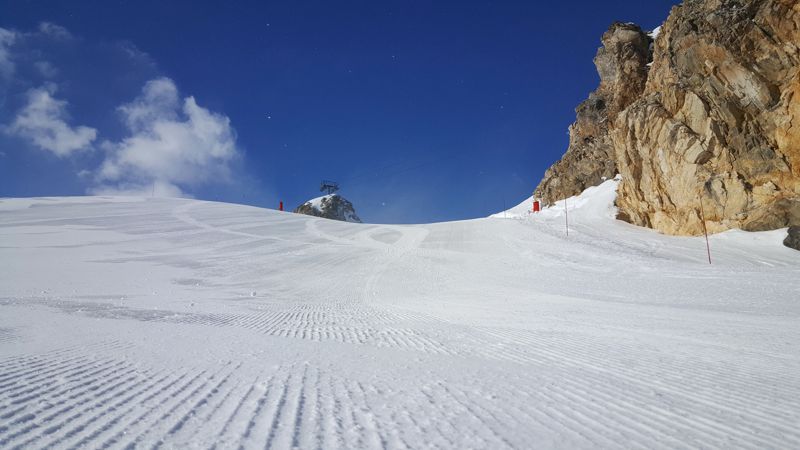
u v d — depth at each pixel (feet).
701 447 8.09
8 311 31.73
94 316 30.63
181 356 15.85
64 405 9.57
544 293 57.47
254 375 13.08
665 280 62.28
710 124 109.29
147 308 39.22
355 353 17.93
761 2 97.81
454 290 65.72
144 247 109.19
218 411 9.49
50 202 179.42
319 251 113.80
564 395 11.63
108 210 167.94
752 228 102.01
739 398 11.55
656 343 21.39
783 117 95.09
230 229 143.54
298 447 7.48
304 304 51.06
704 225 111.65
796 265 79.56
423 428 8.73
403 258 102.63
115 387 11.23
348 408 9.95
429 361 16.39
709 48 104.94
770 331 25.54
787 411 10.43
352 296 61.98
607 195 162.50
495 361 16.65
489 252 106.32
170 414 9.20
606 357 17.63
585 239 116.06
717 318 32.32
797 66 91.66
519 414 9.89
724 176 107.76
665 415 10.03
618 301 47.29
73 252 97.71
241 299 54.90
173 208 181.57
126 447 7.29
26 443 7.30
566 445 8.02
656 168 126.93
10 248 98.17
